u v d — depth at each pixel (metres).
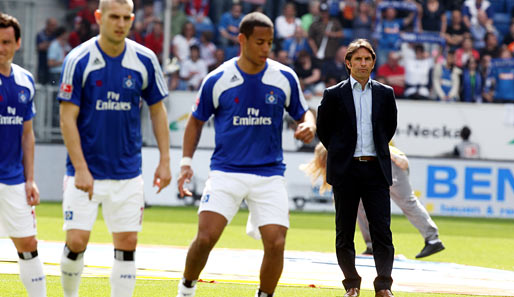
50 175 69.50
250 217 18.19
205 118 18.31
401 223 56.44
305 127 17.38
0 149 17.83
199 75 72.50
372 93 22.30
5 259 27.58
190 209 62.38
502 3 72.62
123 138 17.25
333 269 28.66
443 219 61.91
